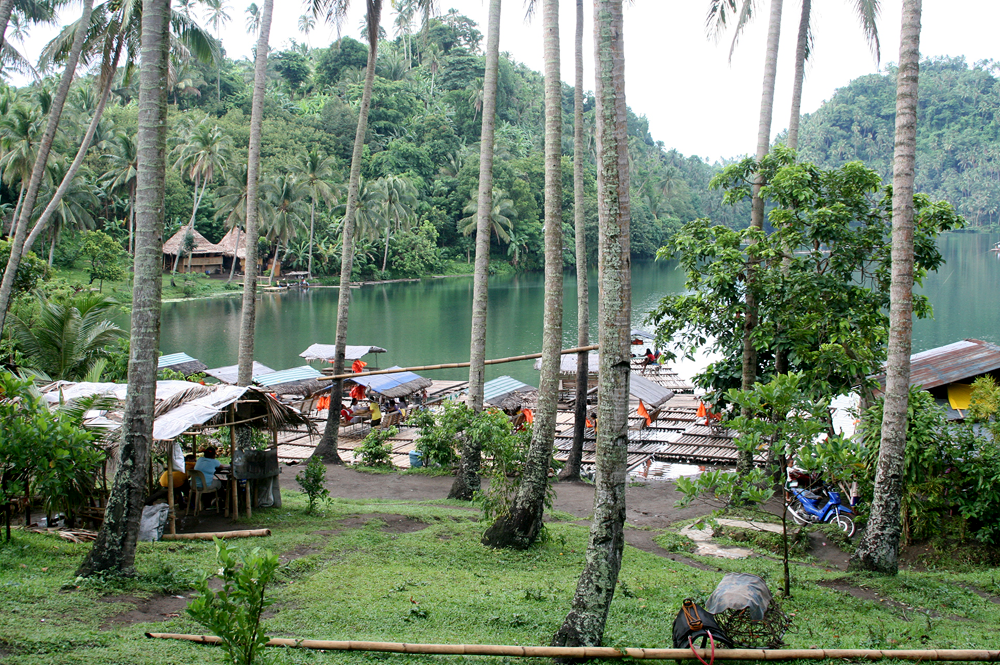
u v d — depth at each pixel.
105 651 6.60
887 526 11.05
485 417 16.17
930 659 7.02
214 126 77.94
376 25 20.81
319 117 101.38
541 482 12.26
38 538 10.41
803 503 14.33
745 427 9.55
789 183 15.64
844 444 10.95
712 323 16.83
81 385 13.48
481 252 16.53
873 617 9.02
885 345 16.55
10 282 17.98
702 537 13.71
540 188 107.88
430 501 16.19
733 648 7.09
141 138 8.98
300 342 46.69
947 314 51.12
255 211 19.09
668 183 133.50
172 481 11.59
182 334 49.28
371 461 20.69
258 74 19.05
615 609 8.79
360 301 71.19
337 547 11.16
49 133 18.55
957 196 134.75
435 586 9.41
